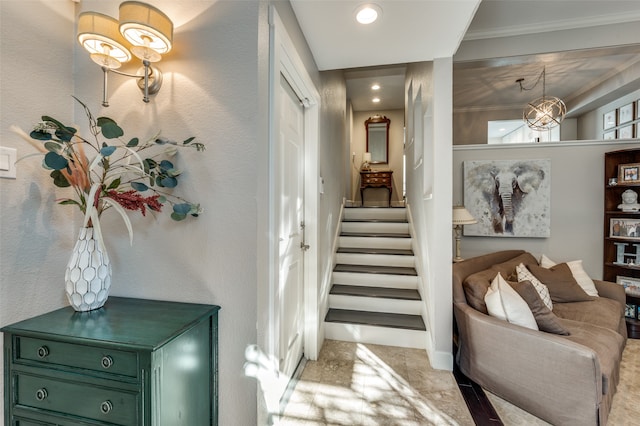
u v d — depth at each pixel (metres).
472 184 3.58
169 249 1.32
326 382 2.12
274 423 1.44
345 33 1.85
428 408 1.84
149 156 1.32
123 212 1.13
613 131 4.87
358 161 7.03
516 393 1.83
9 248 1.13
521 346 1.80
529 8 2.78
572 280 2.80
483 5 2.73
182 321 1.10
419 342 2.64
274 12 1.36
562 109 4.55
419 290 3.07
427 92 2.67
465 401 1.90
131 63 1.33
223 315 1.27
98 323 1.08
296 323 2.26
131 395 0.92
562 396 1.62
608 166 3.27
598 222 3.33
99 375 0.95
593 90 4.87
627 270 3.25
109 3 1.36
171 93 1.30
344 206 4.70
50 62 1.28
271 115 1.37
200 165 1.28
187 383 1.08
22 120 1.17
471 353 2.12
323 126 2.81
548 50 3.08
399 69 4.44
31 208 1.21
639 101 4.31
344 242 3.93
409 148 4.16
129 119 1.34
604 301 2.68
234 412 1.25
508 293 1.98
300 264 2.38
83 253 1.19
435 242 2.35
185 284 1.31
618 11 2.83
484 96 5.45
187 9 1.29
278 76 1.43
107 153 1.06
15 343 1.04
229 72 1.25
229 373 1.26
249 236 1.24
